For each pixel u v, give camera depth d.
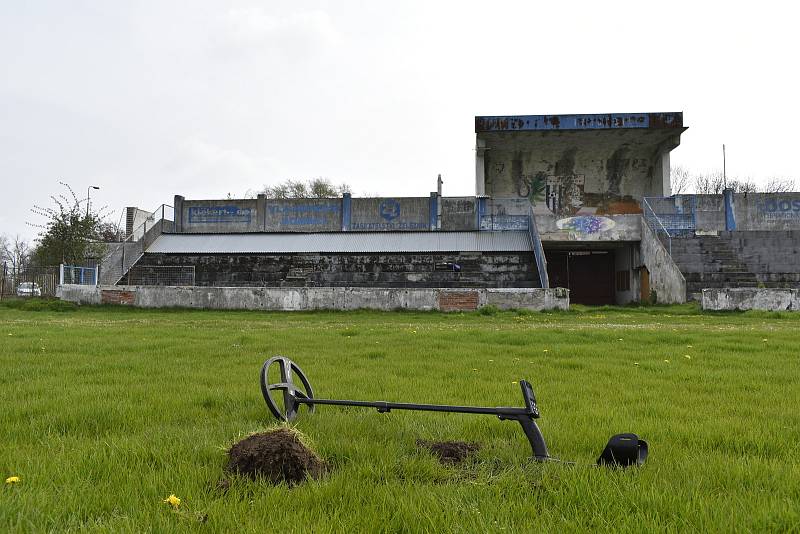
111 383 7.68
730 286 31.67
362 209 41.09
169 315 26.38
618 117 38.78
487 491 3.54
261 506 3.28
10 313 27.03
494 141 42.00
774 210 37.47
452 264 35.84
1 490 3.51
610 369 8.91
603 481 3.62
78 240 37.22
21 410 5.83
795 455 4.36
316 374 8.38
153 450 4.33
